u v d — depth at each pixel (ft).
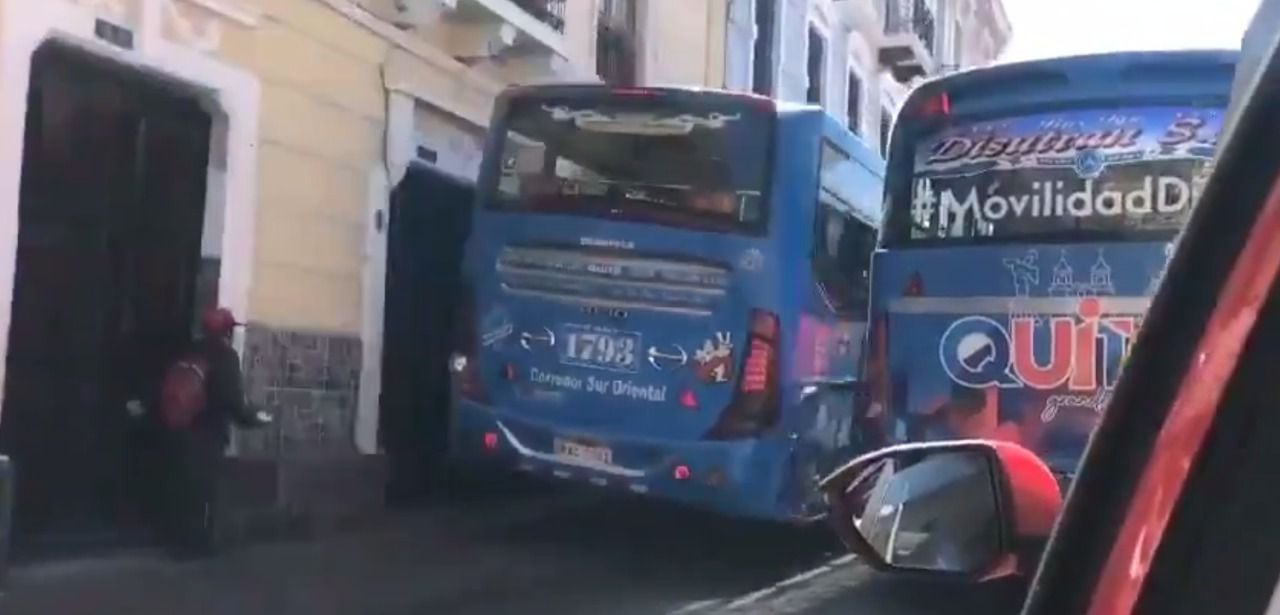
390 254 41.50
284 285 36.06
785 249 31.78
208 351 31.09
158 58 30.71
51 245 29.66
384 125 40.50
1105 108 26.07
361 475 37.45
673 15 61.26
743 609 29.12
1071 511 5.65
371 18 39.11
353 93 38.93
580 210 32.96
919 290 27.32
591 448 32.37
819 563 35.88
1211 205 5.28
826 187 33.81
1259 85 5.27
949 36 112.47
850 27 88.79
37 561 28.45
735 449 31.42
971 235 26.96
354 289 39.27
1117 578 5.36
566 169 33.35
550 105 33.83
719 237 31.91
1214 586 5.09
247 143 33.91
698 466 31.63
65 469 30.30
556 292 32.99
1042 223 26.35
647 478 31.99
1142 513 5.31
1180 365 5.28
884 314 27.76
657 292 32.17
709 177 32.30
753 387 31.40
